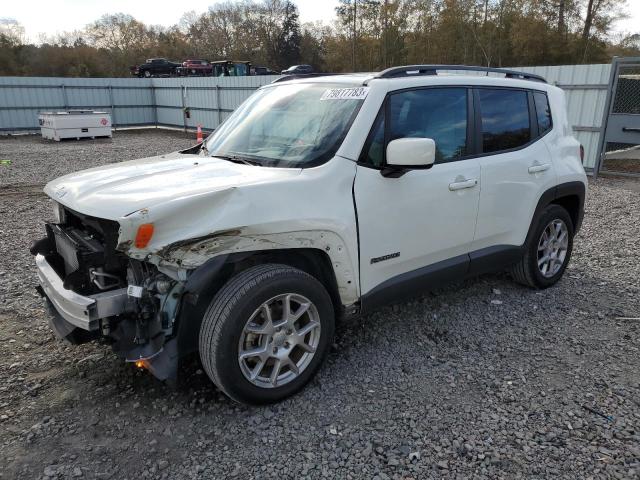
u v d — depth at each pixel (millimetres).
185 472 2568
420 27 43531
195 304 2744
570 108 12203
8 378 3354
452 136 3850
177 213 2650
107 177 3293
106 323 2820
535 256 4684
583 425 2934
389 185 3389
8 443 2750
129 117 28016
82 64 51719
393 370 3506
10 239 6586
